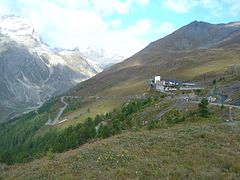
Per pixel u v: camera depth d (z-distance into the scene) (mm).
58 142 120562
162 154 33562
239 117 67562
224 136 40781
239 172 27172
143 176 26938
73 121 191625
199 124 59062
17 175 39500
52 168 34562
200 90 144375
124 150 36094
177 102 104062
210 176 26062
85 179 27469
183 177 26188
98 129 121375
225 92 125875
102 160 33094
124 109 126375
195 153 33219
